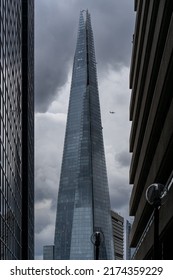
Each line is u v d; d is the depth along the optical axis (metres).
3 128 53.41
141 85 63.09
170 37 34.94
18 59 78.38
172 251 46.56
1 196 50.66
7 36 59.75
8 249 57.12
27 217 97.06
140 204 65.12
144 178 64.19
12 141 64.62
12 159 64.19
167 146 39.03
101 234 35.34
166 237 45.44
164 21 40.31
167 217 37.78
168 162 43.19
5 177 54.94
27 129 102.00
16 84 72.94
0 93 50.81
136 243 91.69
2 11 54.53
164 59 38.38
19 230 76.06
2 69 53.28
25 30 109.06
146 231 54.38
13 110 66.69
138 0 65.69
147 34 51.09
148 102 55.59
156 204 21.86
